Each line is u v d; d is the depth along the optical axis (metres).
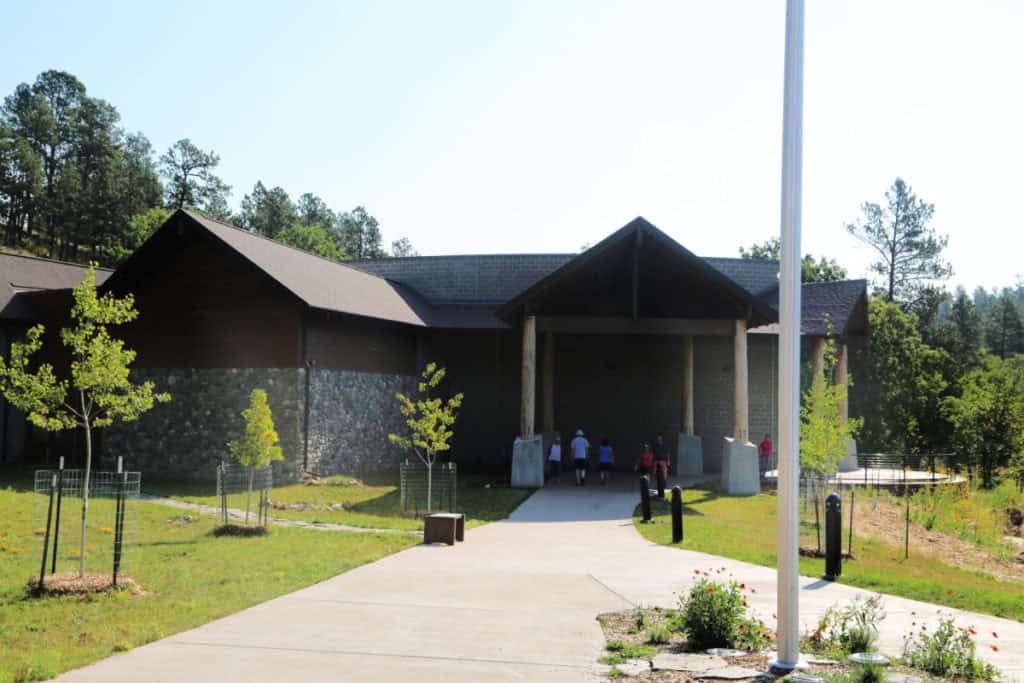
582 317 27.55
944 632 8.18
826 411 18.50
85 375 12.25
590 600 10.73
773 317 26.34
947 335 70.19
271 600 10.71
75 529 16.72
